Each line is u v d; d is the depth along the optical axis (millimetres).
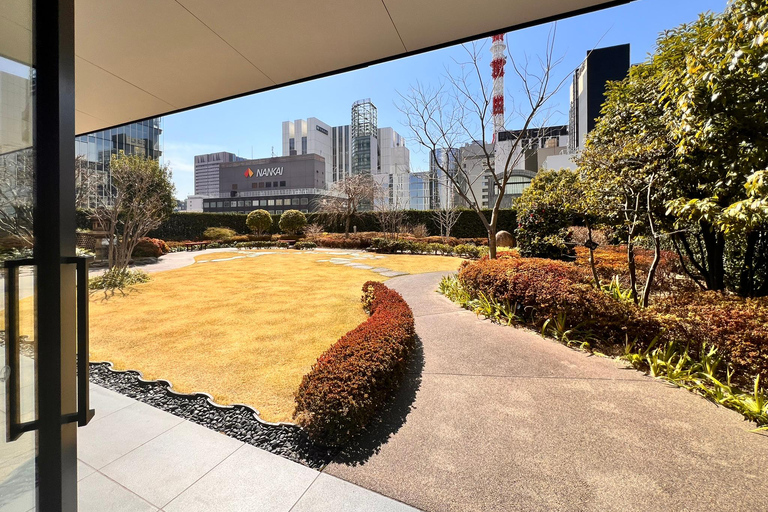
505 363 3225
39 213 938
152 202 9227
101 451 1996
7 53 908
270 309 5250
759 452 1955
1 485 919
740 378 2672
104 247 11094
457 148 7902
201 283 7461
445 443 2080
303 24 2150
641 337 3250
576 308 3715
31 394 948
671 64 3689
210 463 1901
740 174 2895
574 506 1604
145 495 1663
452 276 7883
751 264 4148
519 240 9234
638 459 1912
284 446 2062
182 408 2492
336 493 1689
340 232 22656
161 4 1924
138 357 3438
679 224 3854
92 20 2064
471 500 1646
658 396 2600
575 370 3064
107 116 3543
